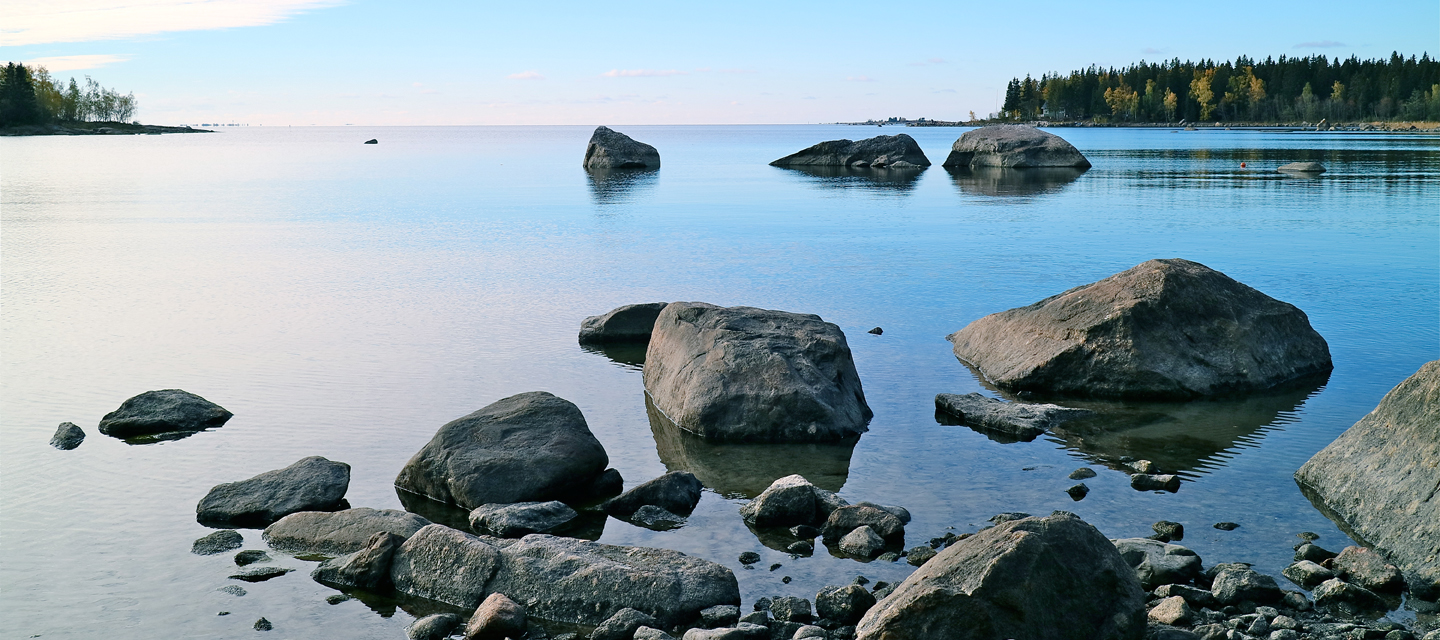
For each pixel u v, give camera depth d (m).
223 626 6.99
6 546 8.25
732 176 57.91
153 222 31.92
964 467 10.20
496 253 24.78
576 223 31.61
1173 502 9.10
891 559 7.96
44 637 6.77
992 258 23.33
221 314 17.41
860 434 11.38
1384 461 8.58
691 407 11.53
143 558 8.08
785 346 12.12
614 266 22.62
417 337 15.75
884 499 9.31
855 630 6.63
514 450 9.67
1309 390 12.68
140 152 95.75
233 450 10.62
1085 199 39.16
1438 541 7.44
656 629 6.67
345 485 9.52
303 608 7.29
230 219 32.88
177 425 11.27
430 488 9.55
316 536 8.39
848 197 41.56
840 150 68.88
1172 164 64.44
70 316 17.17
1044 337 13.43
